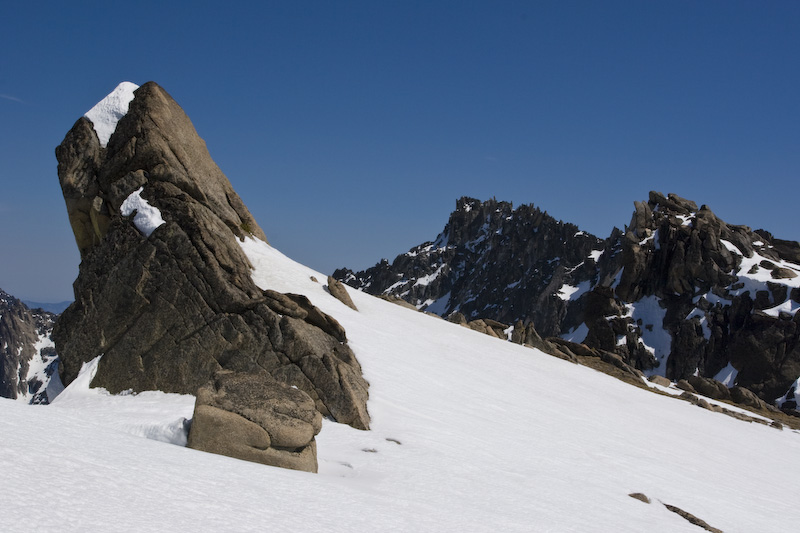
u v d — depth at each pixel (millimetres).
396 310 61000
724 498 32844
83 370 36688
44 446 13523
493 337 68125
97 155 43156
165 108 45312
